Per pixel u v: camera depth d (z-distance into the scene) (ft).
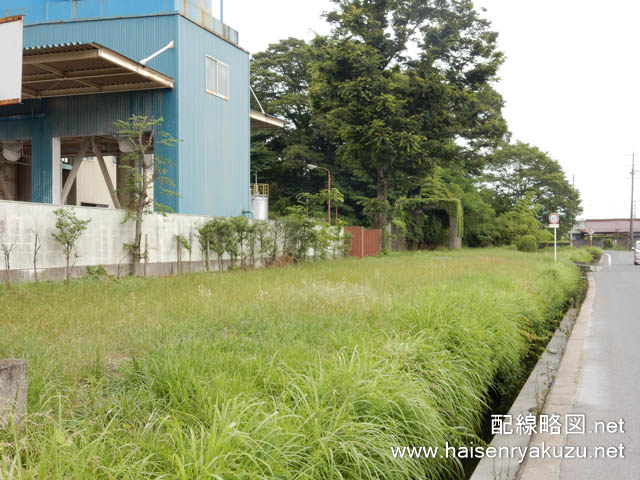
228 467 9.08
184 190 70.38
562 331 32.04
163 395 13.60
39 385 13.38
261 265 74.02
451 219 165.68
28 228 43.55
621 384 19.62
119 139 71.61
